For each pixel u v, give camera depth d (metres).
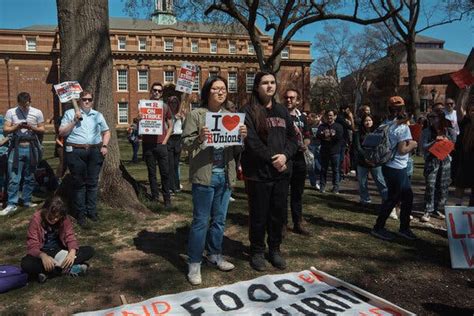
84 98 6.04
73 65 6.67
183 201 7.88
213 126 4.17
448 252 5.63
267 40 54.12
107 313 3.71
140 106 6.91
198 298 4.02
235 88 54.50
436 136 7.18
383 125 6.03
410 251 5.60
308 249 5.49
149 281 4.42
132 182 7.40
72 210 6.16
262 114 4.53
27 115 7.19
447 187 7.47
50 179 8.98
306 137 6.74
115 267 4.77
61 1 6.66
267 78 4.58
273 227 4.83
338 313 3.85
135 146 17.78
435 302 4.27
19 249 5.31
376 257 5.33
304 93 56.50
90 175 6.16
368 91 60.88
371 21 12.55
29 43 50.94
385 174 6.00
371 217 7.33
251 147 4.47
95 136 6.11
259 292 4.18
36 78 50.41
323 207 8.02
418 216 7.60
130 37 52.28
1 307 3.88
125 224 6.19
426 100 47.22
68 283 4.33
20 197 8.15
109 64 6.93
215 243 4.77
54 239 4.56
